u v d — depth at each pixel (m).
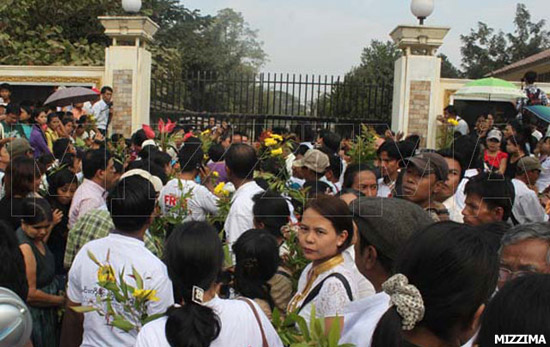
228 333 2.26
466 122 11.91
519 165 5.66
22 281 2.87
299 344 2.16
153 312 2.96
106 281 2.64
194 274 2.22
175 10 17.14
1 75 12.15
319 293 2.76
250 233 3.18
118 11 17.20
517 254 2.31
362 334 2.05
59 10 16.34
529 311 1.40
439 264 1.72
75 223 4.16
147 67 12.19
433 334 1.78
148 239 3.98
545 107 9.61
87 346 3.04
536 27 24.31
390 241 2.43
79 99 10.66
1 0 15.32
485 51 24.53
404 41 11.54
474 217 3.59
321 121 11.99
